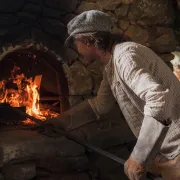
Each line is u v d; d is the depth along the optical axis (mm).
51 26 2541
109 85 1772
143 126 1376
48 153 2291
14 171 2191
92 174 2492
